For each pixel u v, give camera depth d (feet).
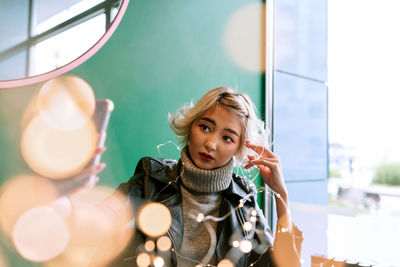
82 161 2.43
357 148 6.69
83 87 3.79
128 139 4.20
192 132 2.99
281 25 7.00
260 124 3.25
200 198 3.10
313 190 8.25
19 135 3.39
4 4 3.30
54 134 3.30
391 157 6.27
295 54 7.79
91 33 3.79
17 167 3.34
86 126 2.53
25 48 3.41
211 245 3.00
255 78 5.82
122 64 4.15
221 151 2.92
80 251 3.51
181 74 4.74
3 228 3.30
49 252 3.18
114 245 2.95
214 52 5.14
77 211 2.53
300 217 6.79
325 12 8.71
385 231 6.11
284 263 2.93
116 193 3.09
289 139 7.59
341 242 6.36
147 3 4.38
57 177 2.29
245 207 3.29
